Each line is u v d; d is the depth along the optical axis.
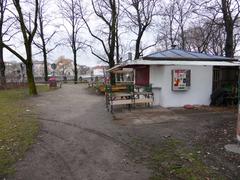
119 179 4.18
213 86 12.70
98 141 6.35
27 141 6.29
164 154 5.29
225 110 10.91
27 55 18.00
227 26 16.78
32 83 18.53
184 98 12.12
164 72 11.78
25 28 17.45
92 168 4.65
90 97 17.36
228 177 4.15
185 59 12.16
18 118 9.30
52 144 6.10
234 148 5.56
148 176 4.26
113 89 15.66
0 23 22.80
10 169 4.60
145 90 12.22
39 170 4.57
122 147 5.85
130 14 23.89
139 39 23.97
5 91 21.92
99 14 23.16
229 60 12.95
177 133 7.02
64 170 4.57
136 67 14.20
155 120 8.91
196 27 29.09
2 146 5.89
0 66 26.11
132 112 10.63
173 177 4.19
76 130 7.51
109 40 23.19
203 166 4.60
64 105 13.03
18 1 16.92
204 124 8.14
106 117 9.58
